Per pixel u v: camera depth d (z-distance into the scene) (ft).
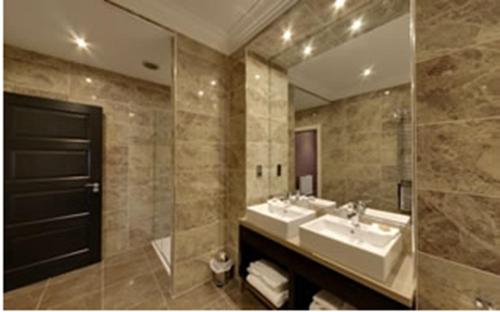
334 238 4.01
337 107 5.79
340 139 5.74
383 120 4.93
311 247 4.36
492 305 2.56
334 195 5.84
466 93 2.72
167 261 8.00
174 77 5.98
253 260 6.42
